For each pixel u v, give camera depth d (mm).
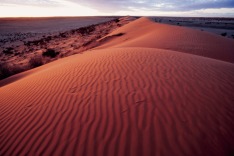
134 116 3172
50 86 4992
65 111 3643
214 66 5207
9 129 3475
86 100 3875
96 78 4859
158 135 2727
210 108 3225
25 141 3051
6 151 2914
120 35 24531
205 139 2594
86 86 4492
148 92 3836
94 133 2932
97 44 23141
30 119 3648
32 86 5461
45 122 3439
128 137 2760
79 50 21203
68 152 2662
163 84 4117
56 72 6113
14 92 5492
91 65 5977
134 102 3547
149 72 4832
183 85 4020
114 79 4633
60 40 32375
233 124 2861
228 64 5730
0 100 5156
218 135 2654
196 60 5777
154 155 2430
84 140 2824
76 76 5234
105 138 2805
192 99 3490
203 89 3836
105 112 3391
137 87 4094
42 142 2943
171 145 2543
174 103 3398
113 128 2977
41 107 4004
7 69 13703
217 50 10945
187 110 3189
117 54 7055
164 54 6523
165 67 5121
